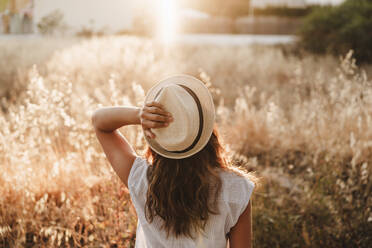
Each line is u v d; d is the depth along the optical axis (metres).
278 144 4.11
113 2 15.52
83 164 2.84
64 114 2.64
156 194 1.32
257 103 6.78
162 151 1.29
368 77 7.30
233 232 1.38
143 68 7.03
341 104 3.82
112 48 8.89
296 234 2.70
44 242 2.47
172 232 1.33
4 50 9.55
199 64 9.05
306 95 5.95
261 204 2.85
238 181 1.33
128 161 1.44
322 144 3.47
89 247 2.36
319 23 10.86
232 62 9.30
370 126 3.39
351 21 10.13
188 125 1.19
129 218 2.39
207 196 1.30
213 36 20.86
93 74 6.54
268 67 8.79
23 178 2.46
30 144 2.64
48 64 7.41
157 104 1.17
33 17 13.45
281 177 3.52
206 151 1.34
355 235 2.69
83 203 2.51
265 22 22.70
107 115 1.40
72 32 14.43
